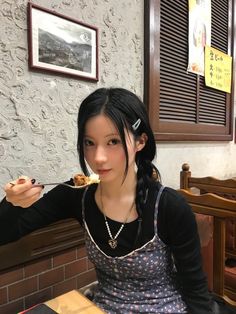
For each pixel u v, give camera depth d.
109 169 0.72
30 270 1.13
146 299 0.81
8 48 1.02
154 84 1.61
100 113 0.70
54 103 1.17
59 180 1.21
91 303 0.78
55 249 1.19
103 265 0.83
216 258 1.11
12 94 1.04
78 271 1.29
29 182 0.69
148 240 0.78
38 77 1.11
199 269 0.82
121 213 0.81
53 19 1.13
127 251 0.79
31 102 1.10
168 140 1.71
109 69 1.38
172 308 0.80
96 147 0.71
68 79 1.21
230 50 2.27
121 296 0.82
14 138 1.06
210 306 0.82
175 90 1.79
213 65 2.09
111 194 0.81
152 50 1.57
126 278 0.82
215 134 2.17
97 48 1.29
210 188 1.62
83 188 0.89
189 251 0.81
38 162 1.14
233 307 1.05
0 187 1.03
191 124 1.92
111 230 0.81
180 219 0.79
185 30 1.83
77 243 1.26
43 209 0.87
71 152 1.25
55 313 0.72
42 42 1.10
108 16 1.34
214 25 2.09
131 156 0.75
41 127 1.13
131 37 1.48
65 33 1.17
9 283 1.07
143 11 1.54
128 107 0.72
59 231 1.18
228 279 1.30
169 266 0.84
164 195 0.80
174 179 1.84
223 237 1.09
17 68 1.05
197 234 0.83
